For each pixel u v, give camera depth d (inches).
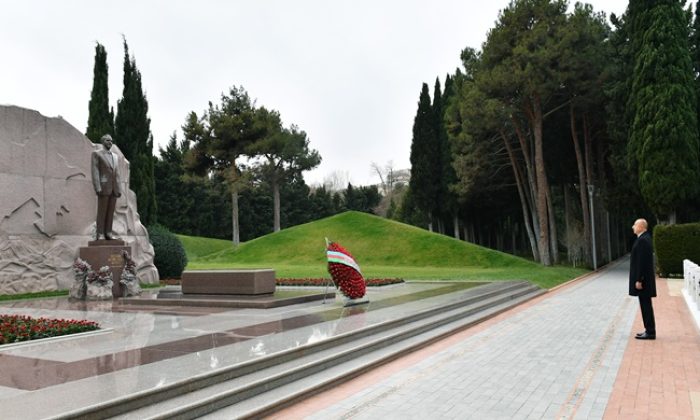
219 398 207.0
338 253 487.5
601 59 1146.7
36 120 643.5
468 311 487.5
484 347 349.4
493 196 1731.1
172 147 2110.0
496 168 1573.6
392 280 753.0
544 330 415.2
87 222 695.1
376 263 1405.0
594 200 1457.9
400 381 263.0
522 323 455.2
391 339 343.0
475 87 1248.8
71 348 281.7
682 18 1012.5
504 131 1402.6
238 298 494.9
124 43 1069.1
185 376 216.7
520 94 1199.6
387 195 3058.6
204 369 228.5
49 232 646.5
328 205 2642.7
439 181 1777.8
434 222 1958.7
